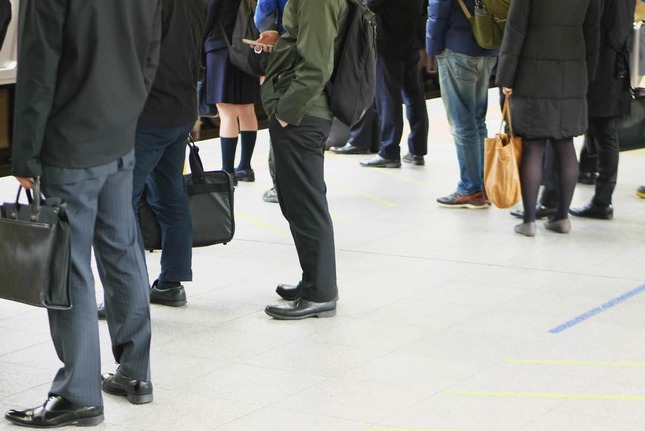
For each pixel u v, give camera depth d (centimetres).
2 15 727
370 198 1108
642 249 916
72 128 525
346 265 874
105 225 573
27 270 527
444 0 1016
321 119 704
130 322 591
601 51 970
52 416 562
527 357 666
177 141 723
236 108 1143
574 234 964
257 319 742
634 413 577
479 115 1054
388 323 730
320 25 671
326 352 676
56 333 562
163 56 680
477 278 835
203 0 704
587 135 1127
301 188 720
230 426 566
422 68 1941
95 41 519
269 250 924
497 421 567
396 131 1238
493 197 946
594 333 711
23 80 508
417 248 923
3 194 1147
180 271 765
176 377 635
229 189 780
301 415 579
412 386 618
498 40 1010
